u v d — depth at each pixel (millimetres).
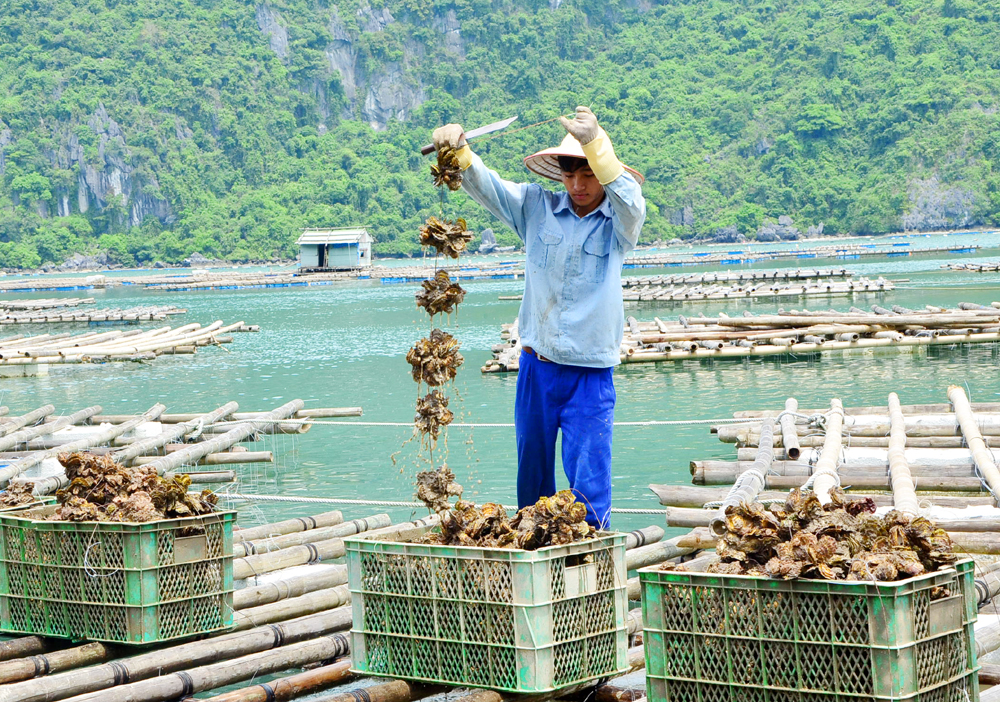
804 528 3707
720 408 14031
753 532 3639
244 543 6559
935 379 15914
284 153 156625
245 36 164375
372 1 172625
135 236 144125
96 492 4859
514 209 4613
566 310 4535
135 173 146375
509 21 172000
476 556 3830
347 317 36125
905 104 144125
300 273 70750
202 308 45156
